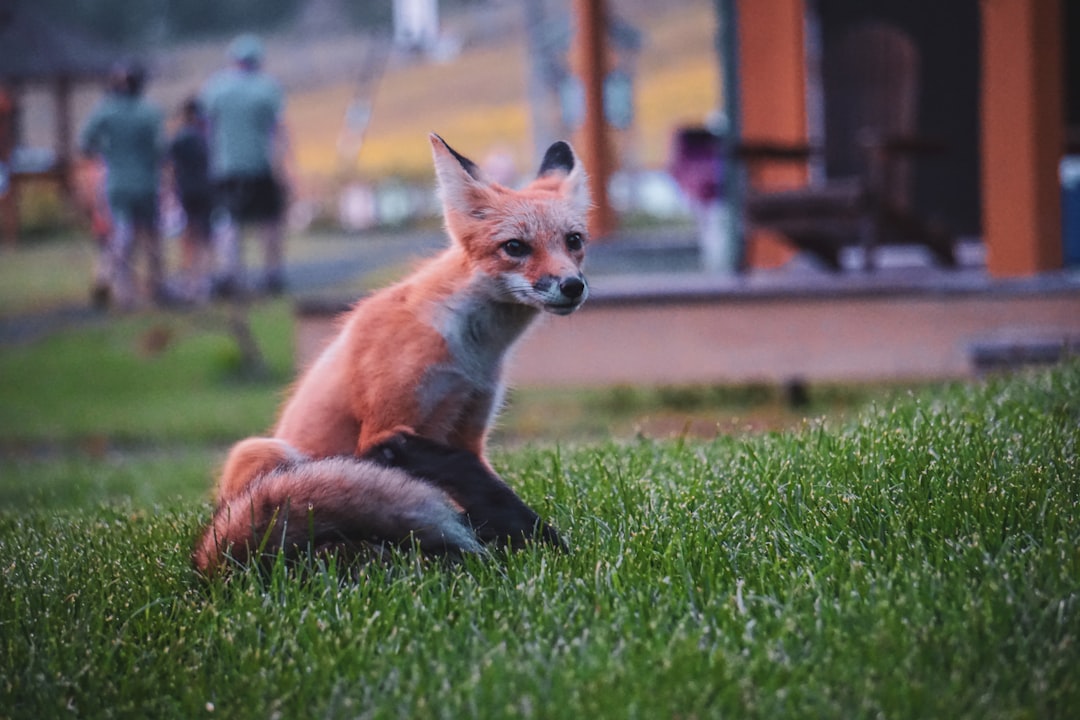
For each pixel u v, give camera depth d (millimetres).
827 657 2848
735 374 9594
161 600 3385
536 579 3344
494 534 3660
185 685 2947
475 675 2807
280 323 15953
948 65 12711
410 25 35438
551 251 4121
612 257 18484
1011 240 9188
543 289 4023
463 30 65125
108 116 17156
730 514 3918
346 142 43000
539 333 9945
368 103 45688
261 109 16562
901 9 12648
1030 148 9039
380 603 3254
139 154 17344
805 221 9641
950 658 2801
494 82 55656
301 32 68188
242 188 16703
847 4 12508
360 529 3482
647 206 30266
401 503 3469
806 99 11820
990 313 9008
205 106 16688
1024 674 2721
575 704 2660
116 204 17469
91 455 10219
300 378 4539
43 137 45375
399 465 3684
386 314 3912
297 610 3225
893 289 9148
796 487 4004
